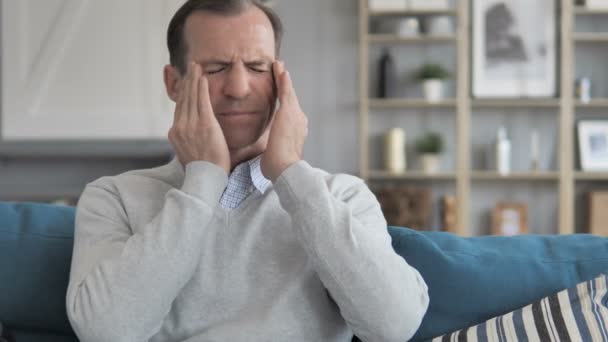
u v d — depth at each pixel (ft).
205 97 4.69
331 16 18.28
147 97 15.96
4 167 17.15
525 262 5.01
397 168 17.65
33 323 5.19
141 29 15.96
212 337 4.47
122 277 4.18
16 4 15.89
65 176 17.20
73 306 4.25
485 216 18.26
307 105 18.38
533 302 4.83
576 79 18.10
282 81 4.79
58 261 5.22
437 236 5.27
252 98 4.78
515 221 17.87
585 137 17.81
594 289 4.66
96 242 4.60
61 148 15.88
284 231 4.78
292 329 4.55
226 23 4.74
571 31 17.21
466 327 4.87
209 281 4.61
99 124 15.92
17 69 15.93
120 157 16.78
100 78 15.96
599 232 17.48
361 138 17.46
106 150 15.92
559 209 17.30
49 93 15.96
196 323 4.58
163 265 4.21
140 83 15.96
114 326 4.14
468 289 4.92
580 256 5.07
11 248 5.24
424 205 17.43
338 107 18.35
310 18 18.28
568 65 17.17
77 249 4.63
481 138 18.28
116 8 15.93
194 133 4.66
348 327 4.85
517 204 17.90
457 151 17.22
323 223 4.33
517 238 5.35
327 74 18.31
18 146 15.87
